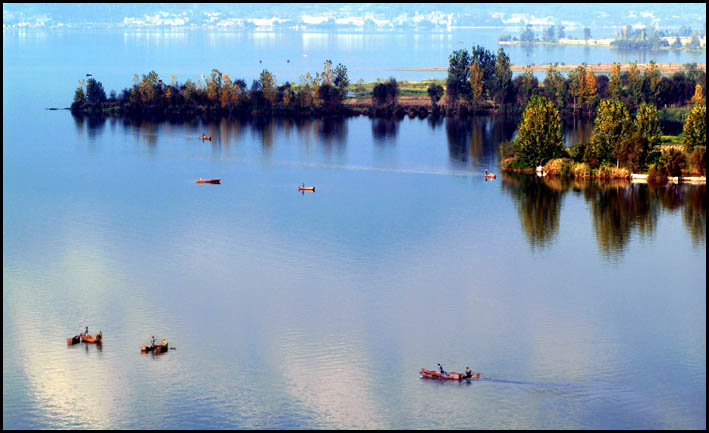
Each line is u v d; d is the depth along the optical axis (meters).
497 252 181.00
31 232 196.50
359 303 151.75
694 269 168.25
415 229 199.12
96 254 179.62
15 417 115.50
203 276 165.88
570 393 119.06
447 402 117.44
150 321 143.88
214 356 131.38
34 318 145.12
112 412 116.44
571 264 172.62
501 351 132.12
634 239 188.75
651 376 123.62
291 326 141.88
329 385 122.44
